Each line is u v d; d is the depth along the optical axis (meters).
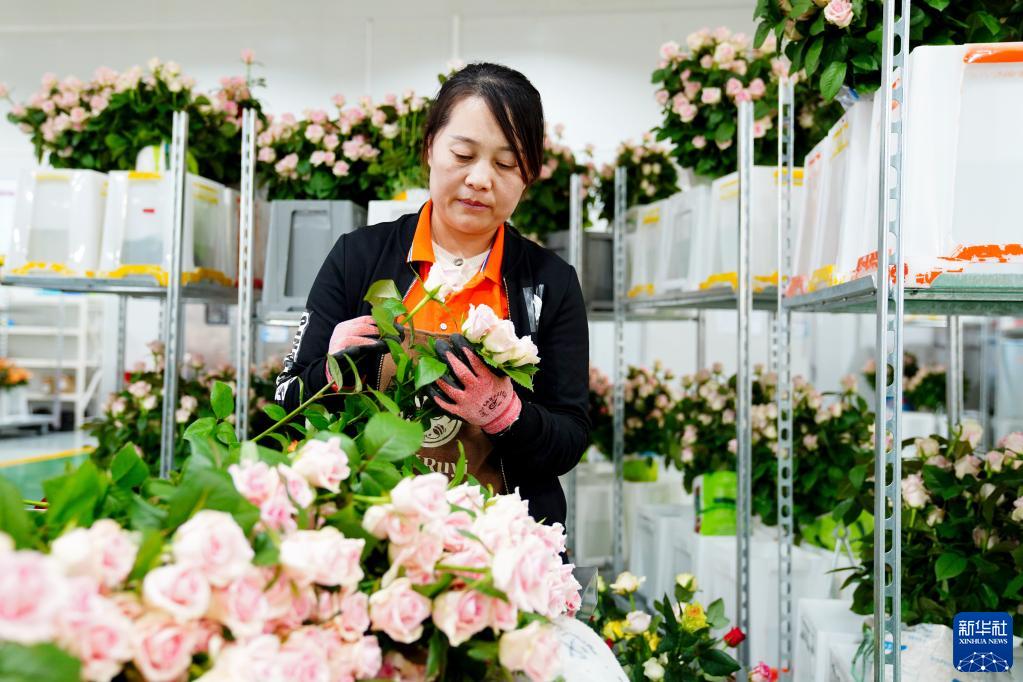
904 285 1.09
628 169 3.46
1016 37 1.47
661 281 2.86
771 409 2.53
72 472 0.58
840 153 1.38
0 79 5.66
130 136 2.84
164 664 0.48
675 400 3.23
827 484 2.38
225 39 5.68
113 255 2.54
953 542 1.54
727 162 2.73
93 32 5.67
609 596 1.94
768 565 2.22
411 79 5.66
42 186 2.55
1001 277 1.09
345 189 3.06
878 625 1.09
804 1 1.40
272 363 3.46
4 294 6.34
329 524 0.62
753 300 2.31
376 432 0.68
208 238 2.75
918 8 1.36
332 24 5.65
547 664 0.59
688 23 5.54
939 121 1.09
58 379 6.39
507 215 1.26
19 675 0.39
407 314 0.93
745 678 1.90
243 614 0.51
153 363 3.26
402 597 0.58
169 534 0.54
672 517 2.87
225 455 0.64
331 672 0.55
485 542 0.64
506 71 1.21
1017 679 1.31
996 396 4.80
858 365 5.46
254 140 2.45
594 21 5.58
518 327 1.31
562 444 1.20
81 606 0.44
